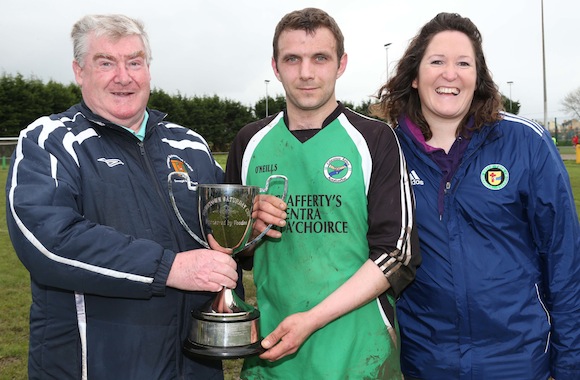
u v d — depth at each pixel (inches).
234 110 1838.1
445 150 84.7
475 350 79.4
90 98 74.2
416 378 84.0
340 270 75.5
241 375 85.4
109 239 63.9
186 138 83.7
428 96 83.0
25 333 169.9
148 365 70.8
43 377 70.7
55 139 69.9
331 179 75.9
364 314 76.2
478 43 83.4
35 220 62.5
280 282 78.2
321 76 73.6
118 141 74.5
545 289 80.8
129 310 70.2
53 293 69.5
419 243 81.1
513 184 78.2
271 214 73.7
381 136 76.6
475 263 78.6
